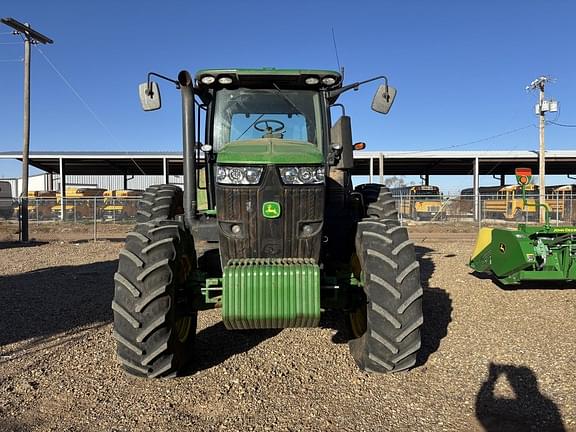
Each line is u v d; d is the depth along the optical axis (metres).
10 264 11.44
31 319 6.14
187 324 4.55
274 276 3.78
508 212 25.34
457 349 4.84
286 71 4.84
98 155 35.12
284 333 5.48
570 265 7.14
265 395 3.84
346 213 4.92
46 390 3.95
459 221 25.42
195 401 3.75
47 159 36.56
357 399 3.75
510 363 4.42
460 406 3.62
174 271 4.03
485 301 6.87
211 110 5.07
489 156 34.78
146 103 4.70
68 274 9.80
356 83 4.94
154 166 40.09
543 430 3.24
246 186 3.85
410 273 4.03
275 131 5.06
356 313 4.84
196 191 4.75
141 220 5.05
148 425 3.37
